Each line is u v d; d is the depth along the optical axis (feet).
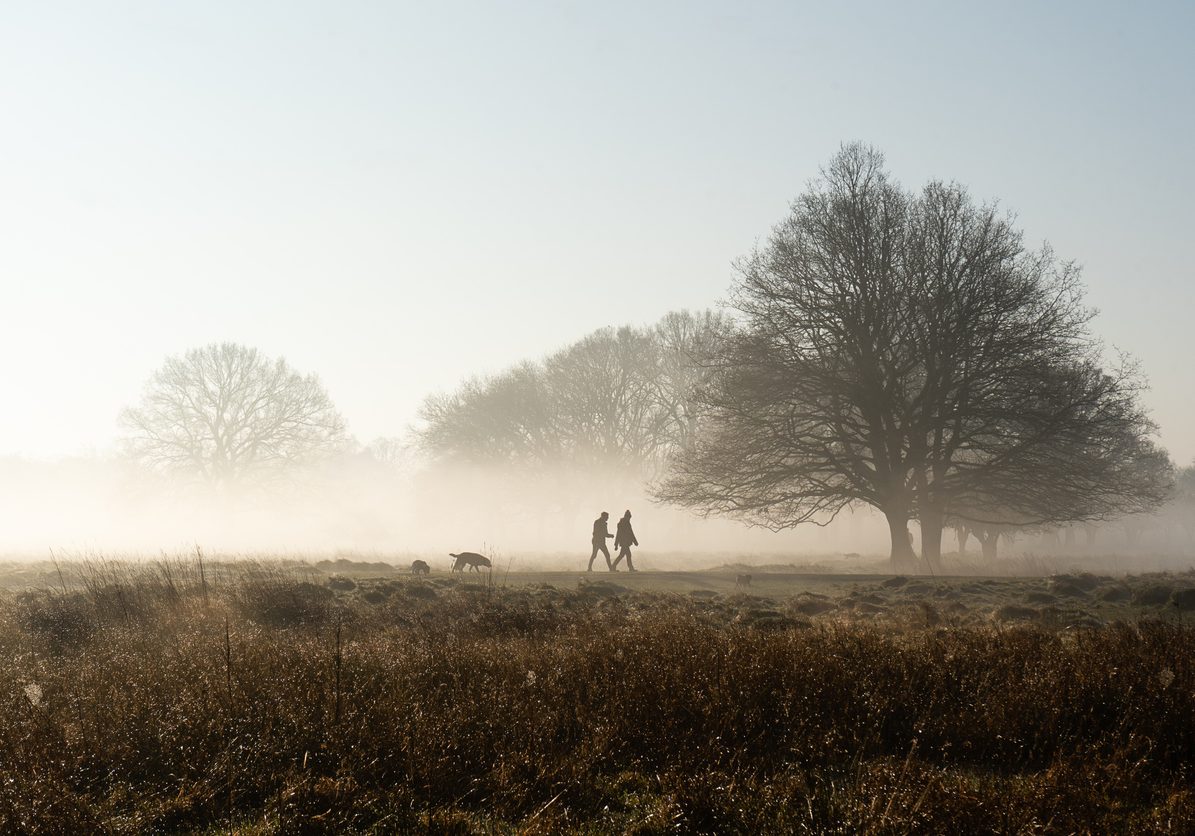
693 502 119.34
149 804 20.44
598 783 21.83
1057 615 54.54
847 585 76.64
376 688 28.48
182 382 231.50
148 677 29.68
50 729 23.94
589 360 224.94
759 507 116.47
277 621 47.52
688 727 25.09
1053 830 18.80
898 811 18.81
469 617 46.62
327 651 33.17
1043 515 112.98
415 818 19.39
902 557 111.55
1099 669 29.86
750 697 26.81
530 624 44.37
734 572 93.40
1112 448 112.27
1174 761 23.93
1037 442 105.70
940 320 107.04
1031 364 104.17
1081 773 22.02
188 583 55.77
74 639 41.42
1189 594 59.57
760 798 20.44
